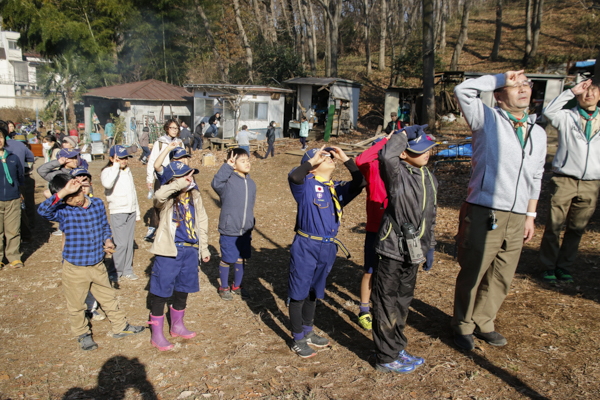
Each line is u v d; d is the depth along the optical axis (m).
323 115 24.97
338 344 4.19
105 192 5.74
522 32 39.88
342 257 6.84
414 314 4.69
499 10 34.31
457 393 3.30
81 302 4.10
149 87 27.12
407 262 3.39
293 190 3.83
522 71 3.55
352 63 40.59
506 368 3.57
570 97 4.95
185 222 4.11
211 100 23.88
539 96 22.41
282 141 23.06
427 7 19.89
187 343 4.25
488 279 3.92
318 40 46.03
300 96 24.78
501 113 3.61
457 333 3.97
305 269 3.81
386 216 3.50
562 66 30.38
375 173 4.12
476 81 3.54
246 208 5.16
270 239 8.12
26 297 5.33
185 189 4.10
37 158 23.00
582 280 5.22
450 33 43.56
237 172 5.15
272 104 23.88
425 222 3.46
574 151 4.94
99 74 33.69
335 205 3.89
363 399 3.29
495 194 3.64
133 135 25.36
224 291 5.32
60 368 3.81
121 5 33.00
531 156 3.62
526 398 3.19
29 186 8.35
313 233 3.79
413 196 3.40
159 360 3.94
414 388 3.39
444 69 31.25
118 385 3.56
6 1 31.62
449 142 15.58
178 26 35.22
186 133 20.02
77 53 32.84
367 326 4.43
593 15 37.69
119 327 4.35
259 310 5.03
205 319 4.80
